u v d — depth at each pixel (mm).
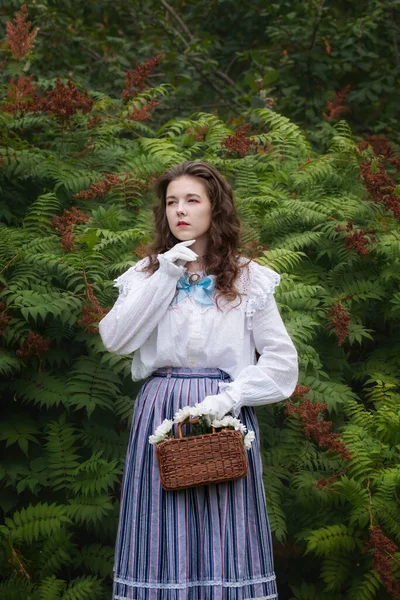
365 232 4199
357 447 3588
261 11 7961
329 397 3848
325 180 4824
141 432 2754
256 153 5137
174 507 2654
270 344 2791
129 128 5246
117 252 4059
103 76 7402
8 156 4387
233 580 2654
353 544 3514
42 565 3514
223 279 2775
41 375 3736
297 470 3762
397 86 7613
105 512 3488
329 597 3633
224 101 7953
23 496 3775
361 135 7547
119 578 2729
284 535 3527
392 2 7758
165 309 2730
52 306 3607
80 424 3941
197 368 2762
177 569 2621
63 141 4992
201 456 2586
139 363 2873
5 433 3662
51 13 7328
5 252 3906
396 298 4184
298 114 7379
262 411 3869
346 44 7441
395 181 5207
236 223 2879
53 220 4098
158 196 2963
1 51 6215
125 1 8008
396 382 4117
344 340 4027
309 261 4445
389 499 3527
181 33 8438
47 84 5523
